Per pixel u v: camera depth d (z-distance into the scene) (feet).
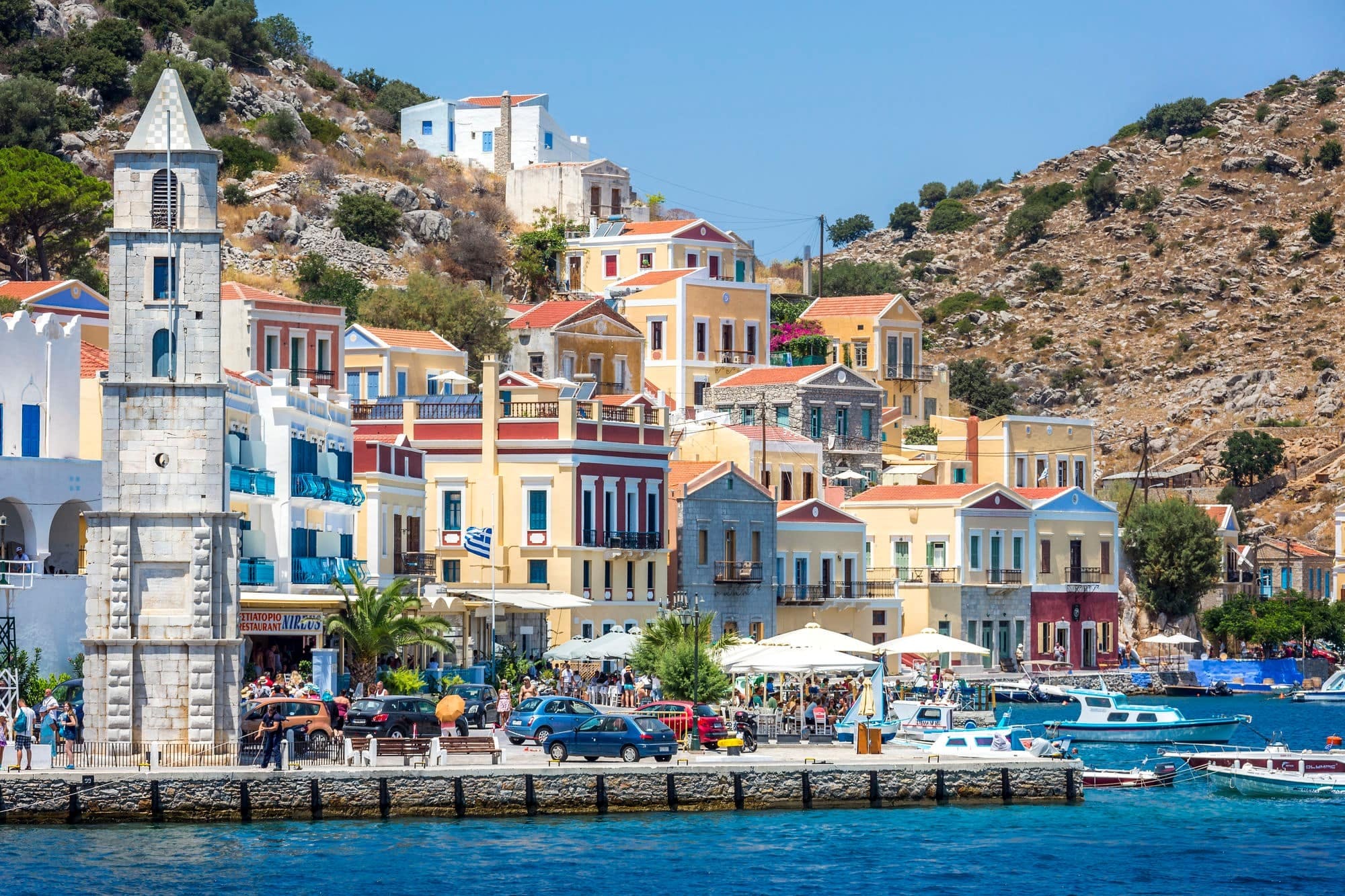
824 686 385.91
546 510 416.67
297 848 239.71
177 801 248.52
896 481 556.92
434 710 283.38
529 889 225.56
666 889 228.84
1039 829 273.95
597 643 364.17
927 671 450.30
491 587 404.16
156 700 259.80
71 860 229.25
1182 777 317.01
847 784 279.28
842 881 236.02
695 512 444.96
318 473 352.49
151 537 261.03
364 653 320.70
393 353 520.01
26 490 297.94
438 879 227.81
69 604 296.10
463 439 421.18
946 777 286.05
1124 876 245.04
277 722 260.62
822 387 556.92
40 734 260.01
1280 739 390.21
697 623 343.26
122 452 261.65
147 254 263.29
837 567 483.10
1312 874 247.91
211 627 260.01
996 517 511.40
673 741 280.92
